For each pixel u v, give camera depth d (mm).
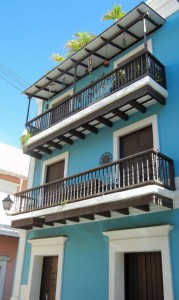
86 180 8500
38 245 9789
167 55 8250
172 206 6527
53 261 9602
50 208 8469
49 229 9656
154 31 8898
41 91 12000
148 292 6797
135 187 6488
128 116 8500
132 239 7074
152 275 6867
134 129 8227
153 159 6465
